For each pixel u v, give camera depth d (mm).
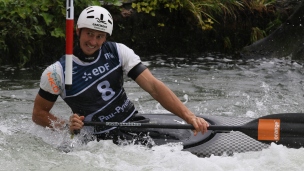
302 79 16047
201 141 8992
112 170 7953
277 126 8742
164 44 18797
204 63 17906
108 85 8852
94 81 8773
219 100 13539
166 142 8984
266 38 19391
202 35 19281
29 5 16375
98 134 9047
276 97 13977
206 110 12703
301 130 8680
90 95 8781
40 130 9312
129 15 18109
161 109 12562
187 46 19109
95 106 8836
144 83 8781
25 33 16141
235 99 13656
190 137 9164
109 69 8820
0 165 8070
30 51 16406
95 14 8414
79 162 8234
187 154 8508
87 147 8766
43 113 8844
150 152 8609
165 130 9391
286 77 16234
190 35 19094
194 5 19031
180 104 8664
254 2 20531
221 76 16078
